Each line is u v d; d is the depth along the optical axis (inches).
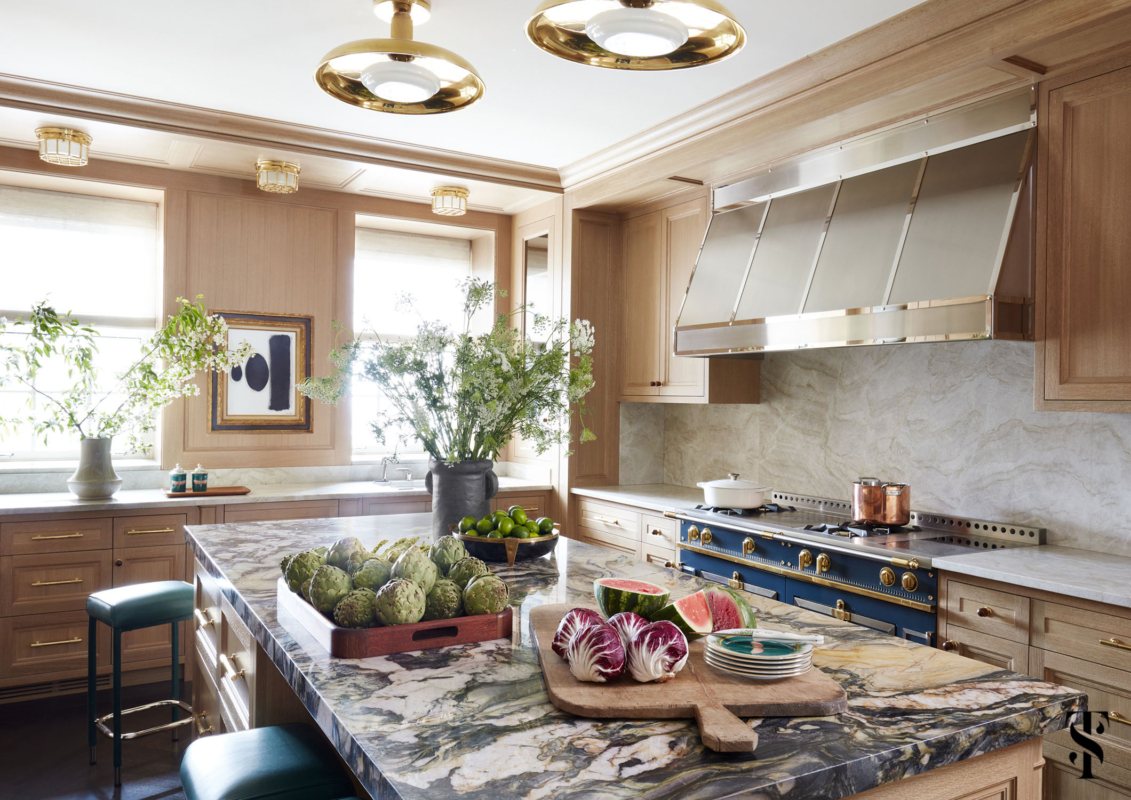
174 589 122.5
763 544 134.1
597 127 156.2
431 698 49.7
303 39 118.7
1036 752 50.3
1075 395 100.3
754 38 115.8
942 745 43.4
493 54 122.3
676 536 156.9
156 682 156.4
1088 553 109.8
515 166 183.2
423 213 201.6
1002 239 104.9
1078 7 91.2
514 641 62.8
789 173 147.3
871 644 62.6
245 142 154.6
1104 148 98.3
